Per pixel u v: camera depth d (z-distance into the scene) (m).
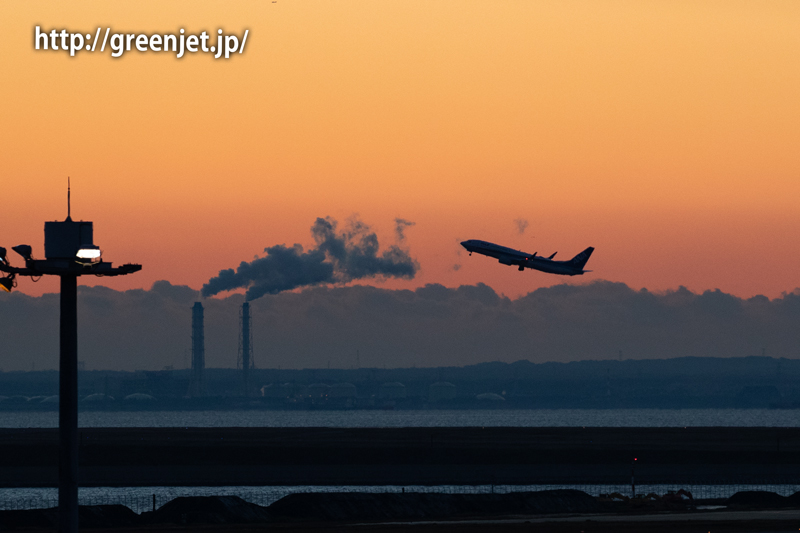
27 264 159.38
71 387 163.50
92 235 162.50
